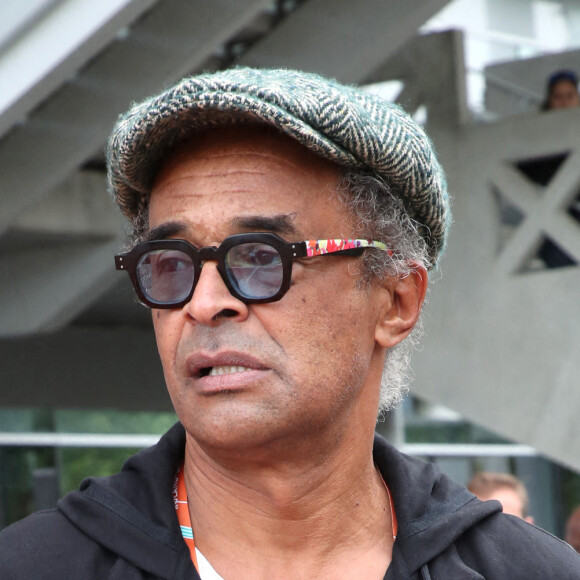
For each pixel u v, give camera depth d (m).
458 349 16.70
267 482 3.67
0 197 13.80
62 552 3.60
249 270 3.53
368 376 3.90
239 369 3.52
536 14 20.11
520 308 16.25
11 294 16.86
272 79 3.60
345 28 14.68
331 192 3.71
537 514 28.47
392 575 3.77
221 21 13.21
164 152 3.73
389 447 4.12
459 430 28.41
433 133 16.97
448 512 3.93
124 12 11.16
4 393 19.31
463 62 17.09
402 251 3.96
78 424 25.30
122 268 3.71
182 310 3.61
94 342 20.17
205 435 3.52
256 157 3.61
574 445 15.68
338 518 3.80
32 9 11.16
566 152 16.08
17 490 24.36
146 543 3.61
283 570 3.74
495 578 3.88
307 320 3.58
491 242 16.56
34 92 11.46
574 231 15.92
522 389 16.20
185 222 3.61
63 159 13.68
